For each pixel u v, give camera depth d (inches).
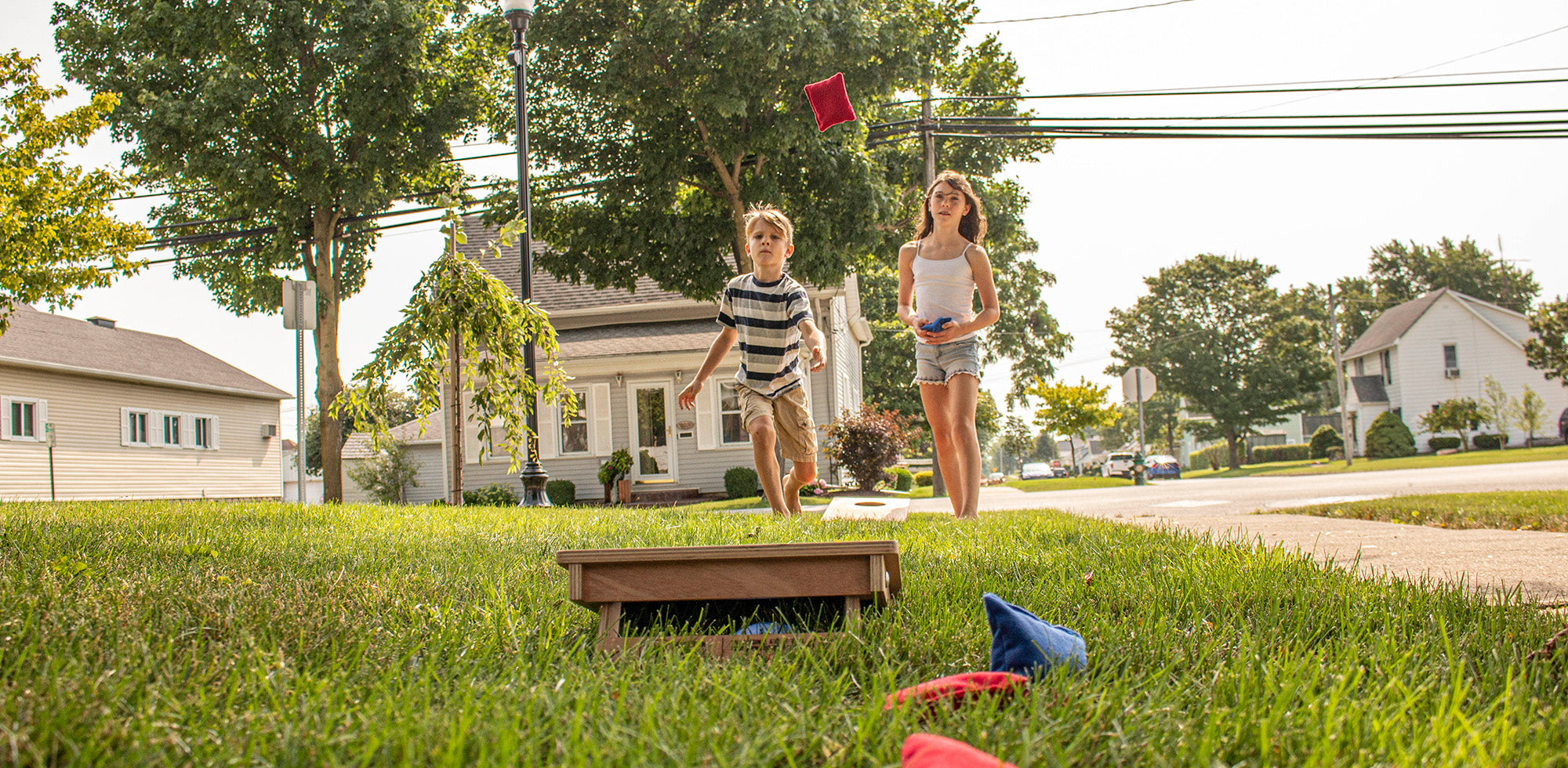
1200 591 91.8
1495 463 882.8
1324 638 75.5
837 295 796.0
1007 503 498.6
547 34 627.5
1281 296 2325.3
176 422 1034.1
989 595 63.1
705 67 607.2
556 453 779.4
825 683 58.4
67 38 802.2
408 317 262.1
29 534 144.5
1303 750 46.4
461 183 890.7
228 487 1103.0
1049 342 1535.4
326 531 165.5
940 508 459.8
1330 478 671.1
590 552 70.2
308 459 2011.6
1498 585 114.6
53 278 438.9
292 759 43.5
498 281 270.2
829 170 648.4
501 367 268.1
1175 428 2812.5
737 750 44.9
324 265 845.8
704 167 701.9
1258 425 2138.3
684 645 70.3
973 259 205.5
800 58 605.3
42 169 431.2
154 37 796.0
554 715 48.9
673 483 765.3
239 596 88.4
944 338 198.4
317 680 58.9
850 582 69.6
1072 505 420.2
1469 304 1807.3
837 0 615.5
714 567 69.9
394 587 96.2
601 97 642.2
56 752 42.3
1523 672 57.7
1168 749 47.3
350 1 780.6
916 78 657.0
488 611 82.4
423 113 841.5
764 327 205.3
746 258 688.4
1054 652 61.2
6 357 827.4
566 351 776.3
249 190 790.5
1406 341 1775.3
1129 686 58.5
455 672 62.2
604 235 696.4
